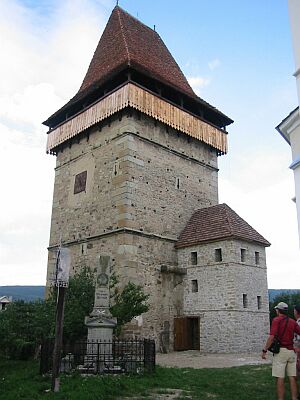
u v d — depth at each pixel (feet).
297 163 21.48
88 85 78.95
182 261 65.62
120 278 58.39
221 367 39.24
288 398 22.57
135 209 62.23
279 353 20.74
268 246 66.18
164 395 24.88
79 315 43.70
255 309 60.64
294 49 20.42
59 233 73.82
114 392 25.03
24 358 45.37
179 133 73.00
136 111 65.92
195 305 61.93
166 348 59.47
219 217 65.26
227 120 82.17
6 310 49.90
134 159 64.13
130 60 65.87
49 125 84.94
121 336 55.21
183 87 79.71
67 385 26.13
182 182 71.46
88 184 69.97
